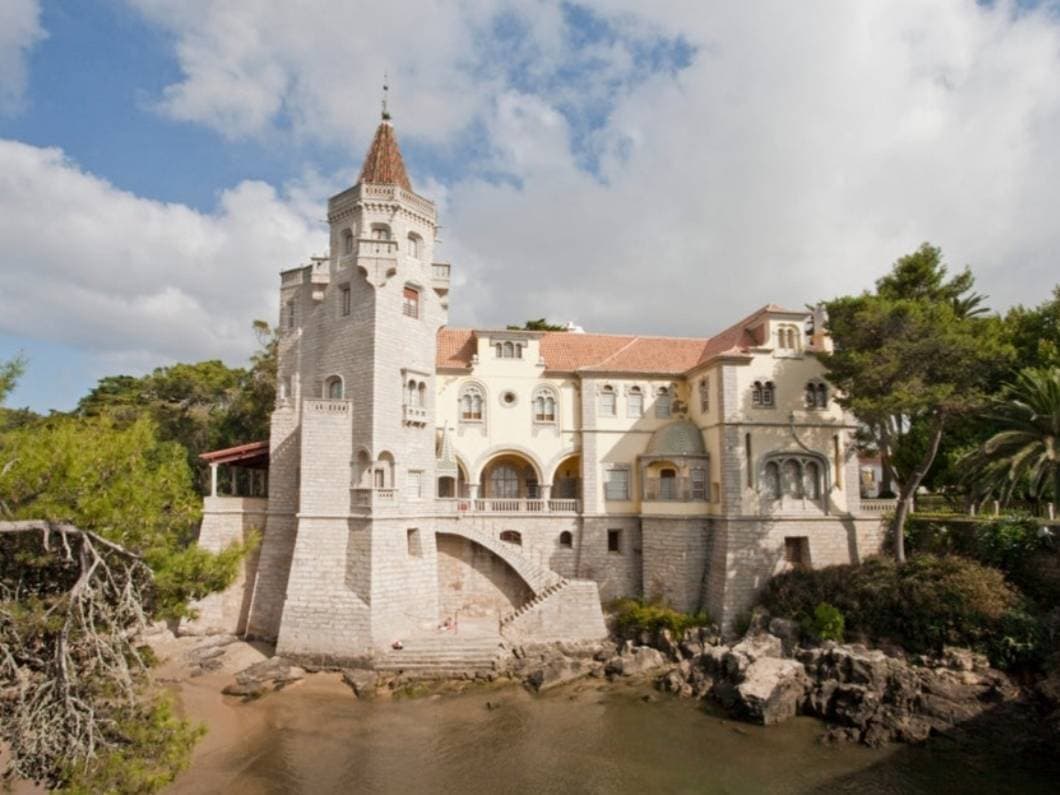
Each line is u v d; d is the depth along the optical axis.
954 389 38.03
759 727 32.94
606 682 38.72
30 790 22.42
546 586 45.09
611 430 51.25
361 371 43.91
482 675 38.75
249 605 45.53
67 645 16.03
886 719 32.06
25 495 17.69
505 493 53.75
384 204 45.66
